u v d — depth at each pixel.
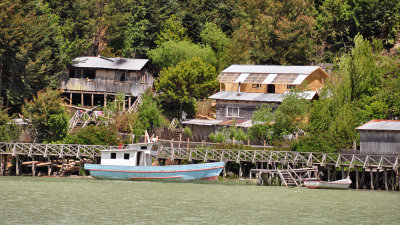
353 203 160.50
